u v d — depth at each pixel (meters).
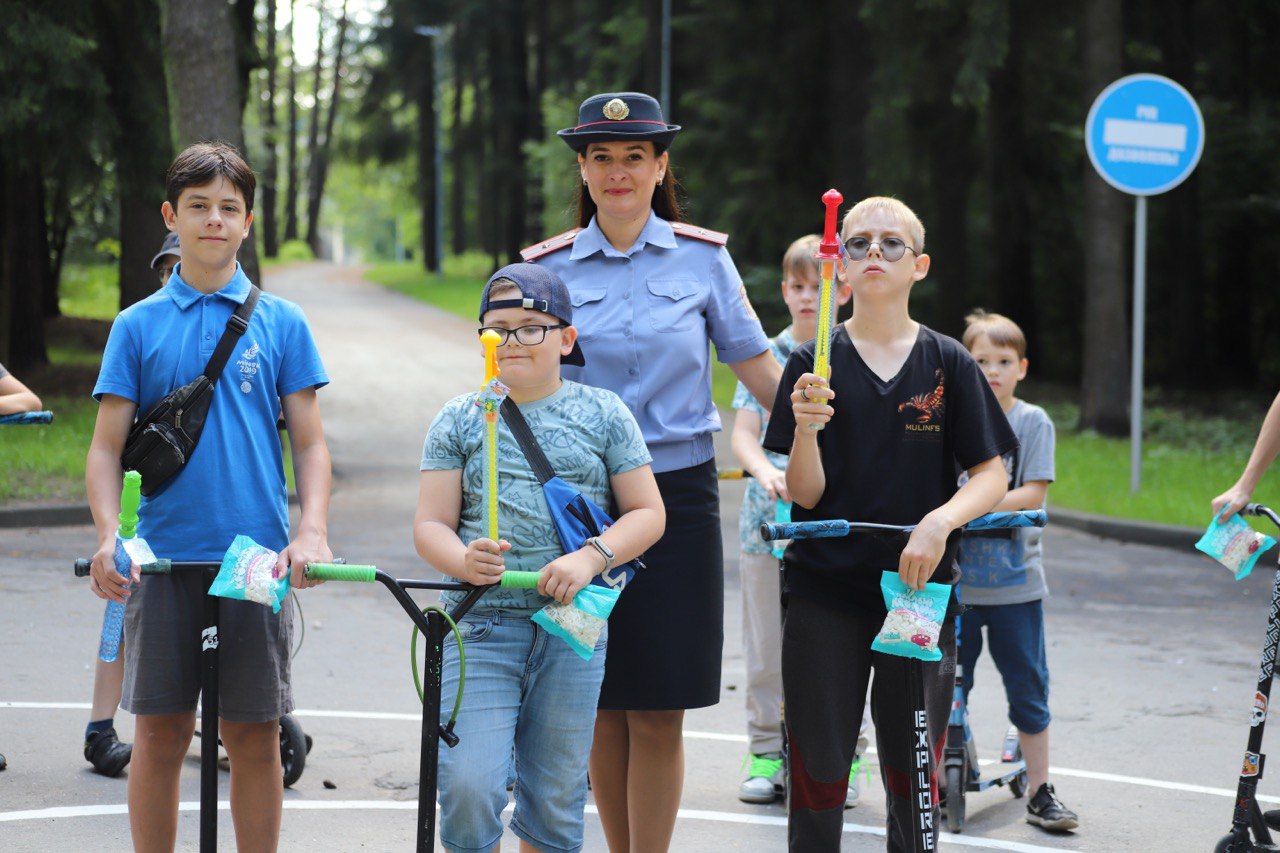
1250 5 35.47
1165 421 28.69
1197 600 13.26
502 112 67.94
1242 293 38.50
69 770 7.77
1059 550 15.86
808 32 35.22
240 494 5.33
